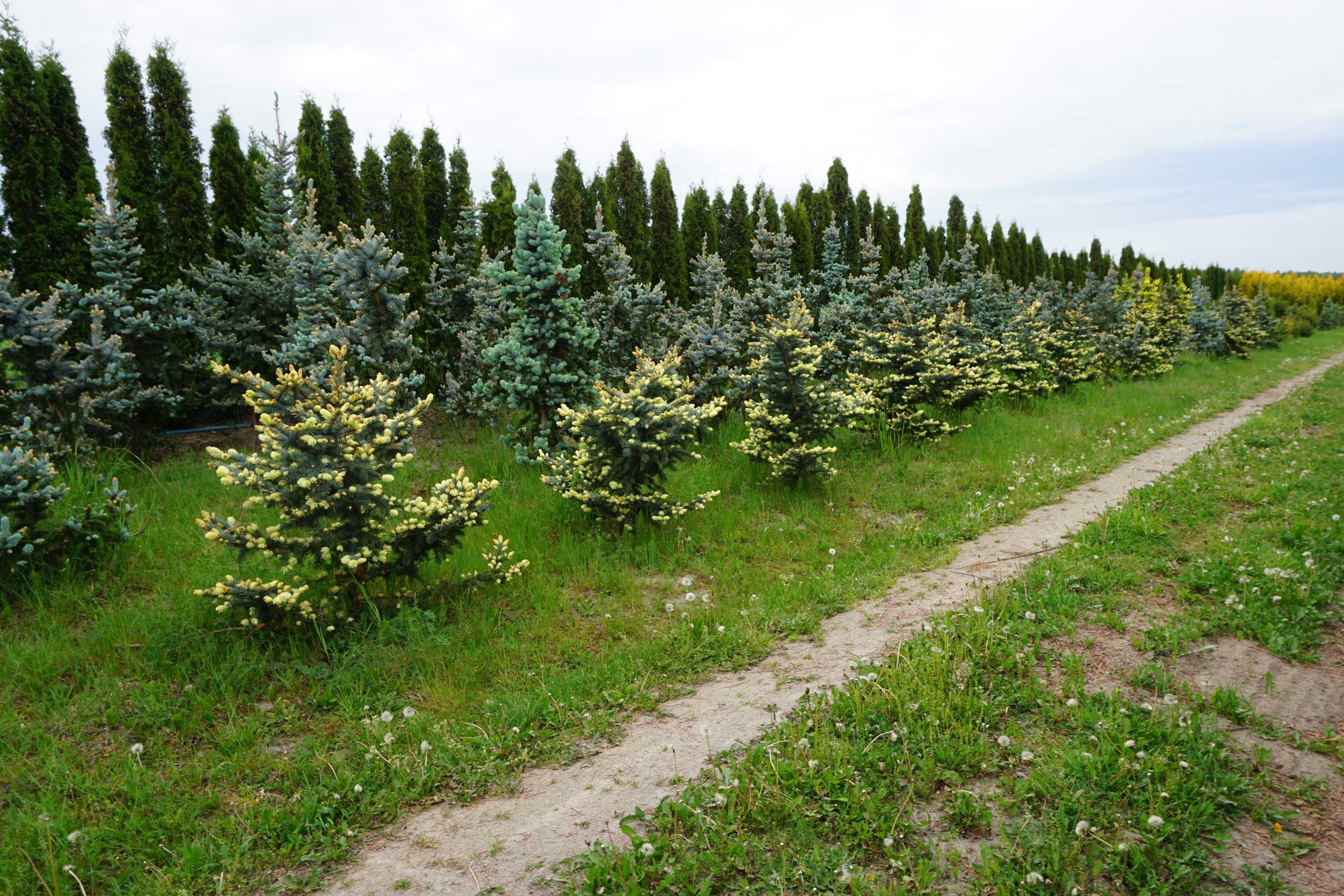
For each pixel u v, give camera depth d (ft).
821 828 10.58
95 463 24.06
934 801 11.13
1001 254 90.17
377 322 26.53
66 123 27.76
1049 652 15.38
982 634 15.69
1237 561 19.33
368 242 25.13
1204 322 79.71
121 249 25.77
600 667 15.98
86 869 10.21
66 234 27.14
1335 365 78.84
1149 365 62.75
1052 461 33.53
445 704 14.48
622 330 32.53
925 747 12.11
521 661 16.29
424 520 17.11
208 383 29.71
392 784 12.24
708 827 10.62
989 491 29.53
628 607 19.15
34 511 17.26
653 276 46.93
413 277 35.50
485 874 10.22
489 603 18.51
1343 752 11.78
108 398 24.31
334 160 35.14
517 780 12.51
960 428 35.58
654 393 23.00
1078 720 12.73
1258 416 43.57
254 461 15.51
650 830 10.86
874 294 47.47
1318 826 10.18
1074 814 10.50
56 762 12.16
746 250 53.57
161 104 29.89
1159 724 12.30
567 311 26.73
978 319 56.49
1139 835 10.02
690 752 12.91
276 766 12.64
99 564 18.65
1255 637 15.75
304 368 26.66
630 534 22.74
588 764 12.86
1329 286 183.52
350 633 16.29
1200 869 9.42
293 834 10.97
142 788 11.81
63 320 23.24
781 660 16.31
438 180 37.83
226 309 28.89
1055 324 64.18
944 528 24.86
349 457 15.87
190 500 23.07
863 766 11.72
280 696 14.62
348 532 16.19
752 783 11.41
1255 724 12.54
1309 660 14.74
